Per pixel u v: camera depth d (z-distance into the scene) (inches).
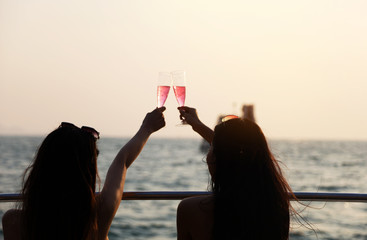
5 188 946.7
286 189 69.0
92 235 64.1
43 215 61.2
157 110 78.5
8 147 3314.5
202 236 68.1
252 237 64.1
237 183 65.1
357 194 85.0
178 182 1232.2
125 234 415.2
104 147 3021.7
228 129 67.1
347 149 3695.9
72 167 62.2
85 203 62.4
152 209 528.4
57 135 63.6
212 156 69.3
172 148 3580.2
